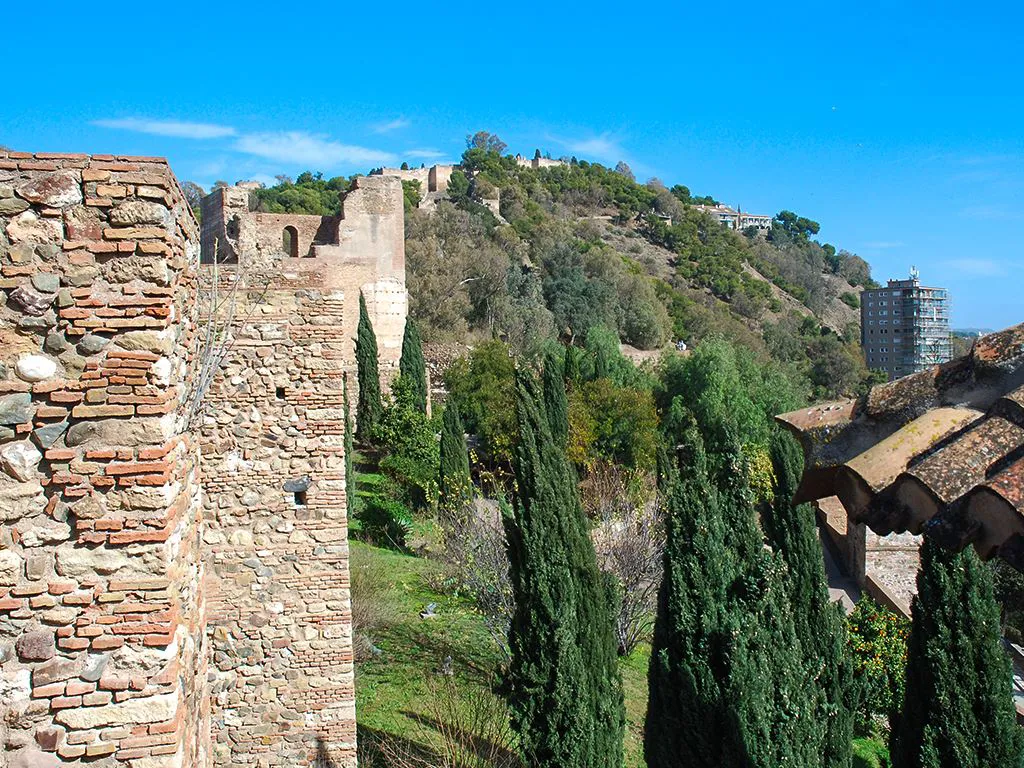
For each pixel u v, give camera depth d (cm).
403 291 4312
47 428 506
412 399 3581
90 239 510
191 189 7038
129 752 509
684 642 1045
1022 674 2133
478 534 1992
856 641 1969
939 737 1062
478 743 1299
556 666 979
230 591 973
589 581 1077
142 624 512
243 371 966
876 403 457
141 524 515
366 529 2633
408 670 1616
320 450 984
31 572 504
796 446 1420
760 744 975
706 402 4028
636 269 8356
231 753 980
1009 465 363
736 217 14538
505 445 3531
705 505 1079
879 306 8425
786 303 10056
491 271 6138
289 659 986
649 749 1090
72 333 508
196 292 681
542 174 11431
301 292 976
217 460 964
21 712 500
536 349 5331
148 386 516
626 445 3525
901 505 394
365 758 1220
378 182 4272
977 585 1070
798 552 1380
